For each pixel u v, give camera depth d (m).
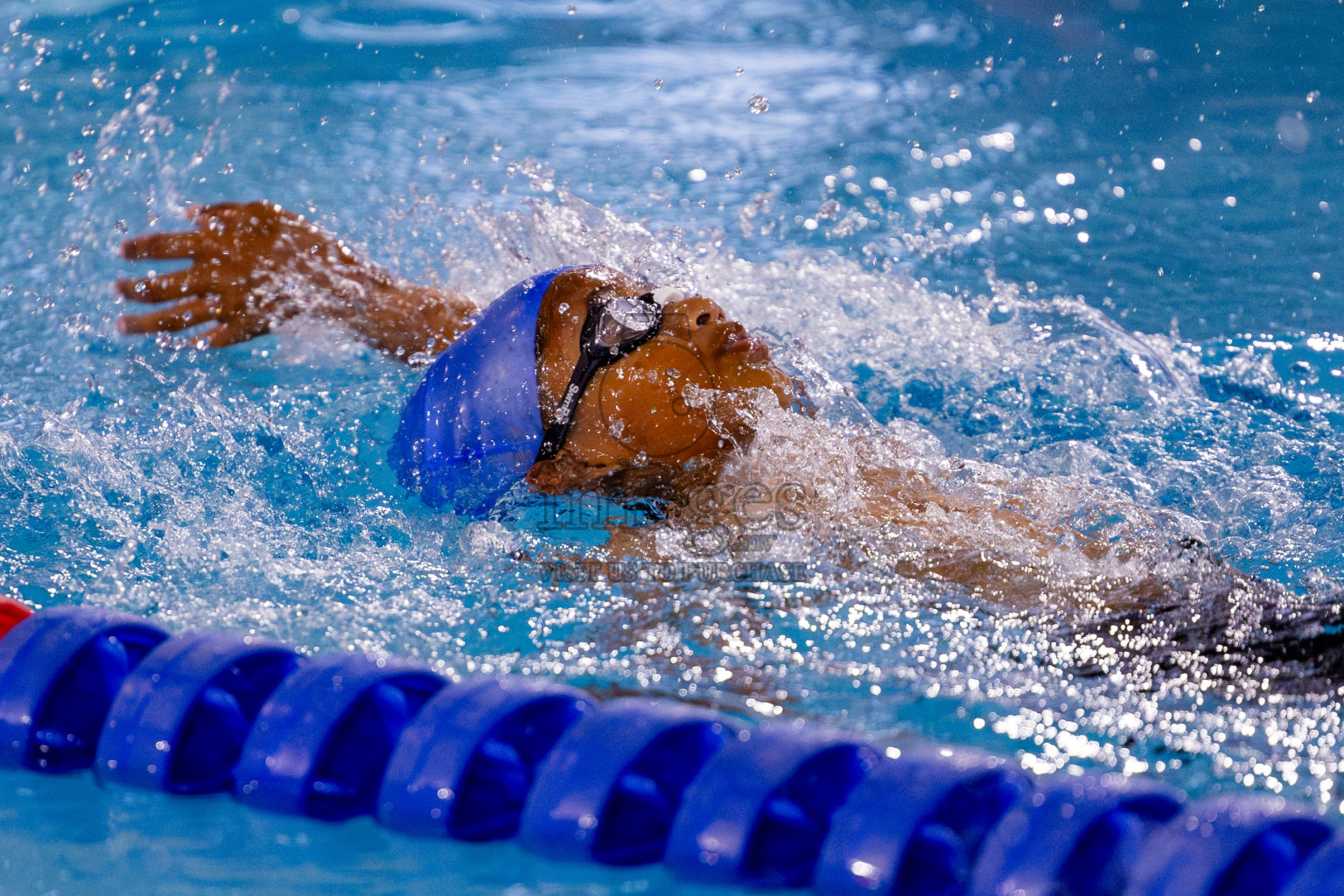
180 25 20.12
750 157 14.88
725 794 4.04
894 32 20.20
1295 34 18.80
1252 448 7.66
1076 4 20.73
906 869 3.81
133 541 6.65
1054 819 3.74
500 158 14.62
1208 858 3.51
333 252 9.21
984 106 16.77
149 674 4.88
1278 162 14.37
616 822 4.18
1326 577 6.02
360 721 4.67
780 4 21.95
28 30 19.47
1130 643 5.23
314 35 19.97
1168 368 9.18
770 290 10.23
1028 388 8.81
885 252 12.04
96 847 4.32
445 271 10.33
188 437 7.88
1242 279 11.34
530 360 6.81
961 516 6.45
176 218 12.07
